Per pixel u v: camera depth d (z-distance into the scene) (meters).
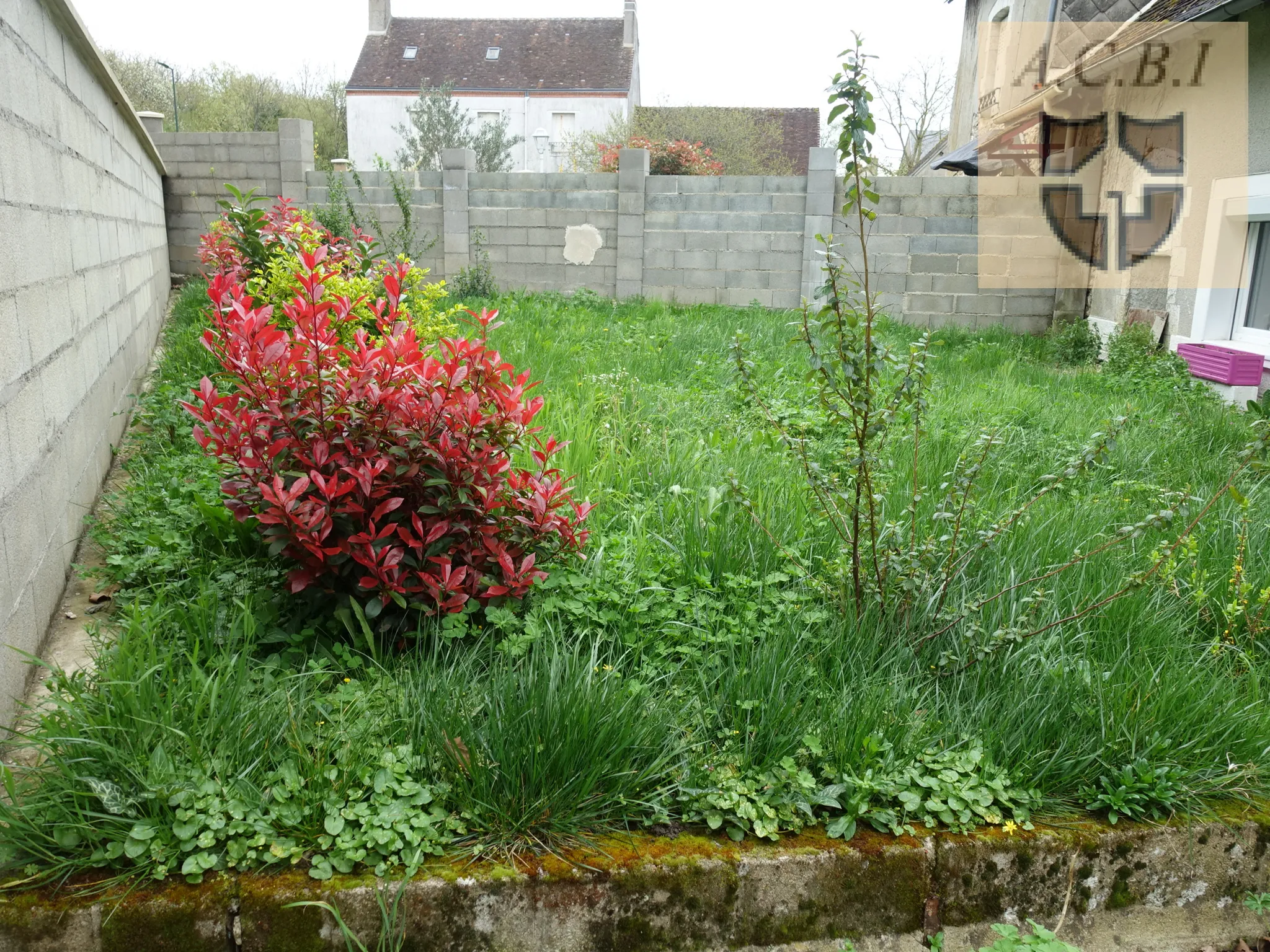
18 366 2.84
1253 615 3.30
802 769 2.42
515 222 12.86
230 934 1.95
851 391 2.87
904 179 11.80
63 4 3.83
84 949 1.90
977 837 2.30
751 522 3.60
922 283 11.98
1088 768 2.51
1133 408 6.14
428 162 30.80
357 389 2.79
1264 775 2.57
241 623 2.81
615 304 12.16
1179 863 2.40
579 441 4.49
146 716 2.23
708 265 12.58
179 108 31.30
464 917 2.05
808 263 12.29
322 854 2.08
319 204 13.23
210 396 2.82
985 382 7.50
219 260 7.78
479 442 2.90
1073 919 2.36
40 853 1.98
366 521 2.79
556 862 2.12
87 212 4.56
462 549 2.92
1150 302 9.66
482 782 2.21
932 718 2.64
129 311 6.37
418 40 35.50
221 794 2.13
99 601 3.28
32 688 2.75
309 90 36.25
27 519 2.86
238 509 2.86
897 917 2.26
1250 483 4.73
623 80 33.81
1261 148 7.66
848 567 3.19
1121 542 3.01
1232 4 6.88
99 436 4.43
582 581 3.07
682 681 2.77
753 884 2.18
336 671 2.72
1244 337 8.22
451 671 2.62
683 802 2.34
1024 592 3.21
